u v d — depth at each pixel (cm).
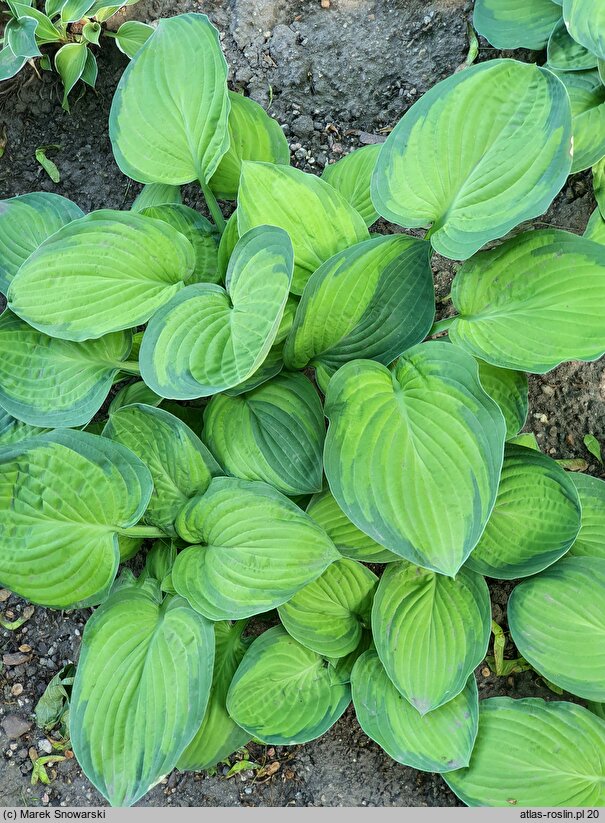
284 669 72
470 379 61
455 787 69
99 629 65
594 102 76
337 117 85
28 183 86
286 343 67
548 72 62
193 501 68
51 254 66
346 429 62
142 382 75
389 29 84
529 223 81
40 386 68
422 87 83
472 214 63
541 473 70
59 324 66
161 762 61
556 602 70
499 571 70
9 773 77
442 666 67
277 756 78
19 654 79
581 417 80
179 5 86
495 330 66
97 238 67
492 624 78
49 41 81
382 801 76
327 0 85
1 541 63
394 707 70
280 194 67
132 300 67
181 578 66
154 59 73
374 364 64
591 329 63
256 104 77
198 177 73
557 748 69
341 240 68
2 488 63
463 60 83
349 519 65
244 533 65
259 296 62
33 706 78
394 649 68
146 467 64
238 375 60
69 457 65
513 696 77
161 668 64
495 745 70
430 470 60
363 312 67
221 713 71
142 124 73
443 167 64
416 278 66
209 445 70
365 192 76
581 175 81
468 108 63
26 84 85
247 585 64
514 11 80
